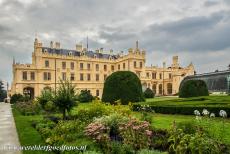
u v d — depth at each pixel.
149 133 10.06
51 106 27.05
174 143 9.35
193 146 8.34
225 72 66.06
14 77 78.69
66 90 21.34
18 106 38.72
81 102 49.53
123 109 16.59
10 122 23.05
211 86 67.62
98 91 87.81
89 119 15.97
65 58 82.25
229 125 13.91
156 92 93.06
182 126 10.18
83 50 89.19
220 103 22.25
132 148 9.58
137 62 85.50
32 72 76.38
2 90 109.94
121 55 92.94
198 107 20.69
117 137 11.20
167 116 21.48
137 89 32.47
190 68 90.06
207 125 10.30
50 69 79.06
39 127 16.19
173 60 97.06
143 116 16.20
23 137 14.20
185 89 39.69
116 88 32.25
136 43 87.25
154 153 8.76
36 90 76.31
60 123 14.36
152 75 92.94
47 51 81.31
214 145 8.40
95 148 9.65
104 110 17.12
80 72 84.94
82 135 11.63
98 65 88.38
